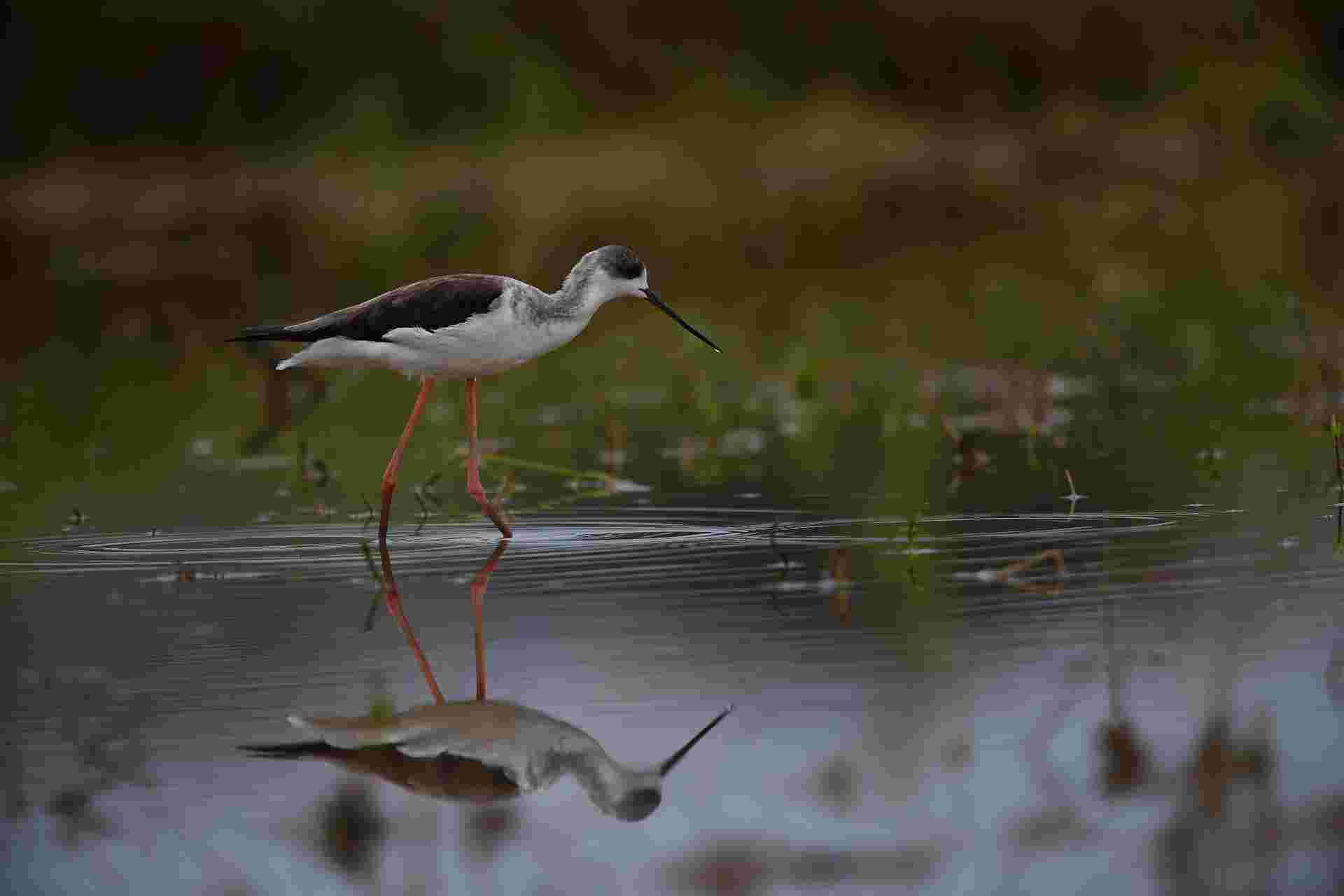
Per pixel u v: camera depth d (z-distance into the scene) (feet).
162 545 36.86
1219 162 86.53
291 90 99.96
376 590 31.96
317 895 19.25
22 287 88.89
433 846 20.42
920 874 19.22
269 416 58.65
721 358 68.54
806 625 28.22
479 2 100.01
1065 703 23.88
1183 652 25.90
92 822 21.13
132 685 26.07
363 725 24.12
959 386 59.98
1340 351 59.82
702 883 19.21
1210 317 67.56
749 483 43.34
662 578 32.17
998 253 82.38
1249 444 45.70
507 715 24.31
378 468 48.57
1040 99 95.14
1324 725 22.56
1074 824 20.25
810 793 21.44
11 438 55.47
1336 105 91.25
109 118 100.78
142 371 71.05
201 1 100.94
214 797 21.81
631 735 23.39
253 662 27.14
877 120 92.99
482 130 96.12
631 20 100.94
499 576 32.83
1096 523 35.94
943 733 23.02
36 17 102.32
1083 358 62.80
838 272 83.35
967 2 98.27
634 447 50.80
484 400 63.41
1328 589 29.19
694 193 87.25
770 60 99.30
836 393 60.34
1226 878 18.72
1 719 24.54
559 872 19.62
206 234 90.74
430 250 86.22
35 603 31.42
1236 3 95.61
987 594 29.89
